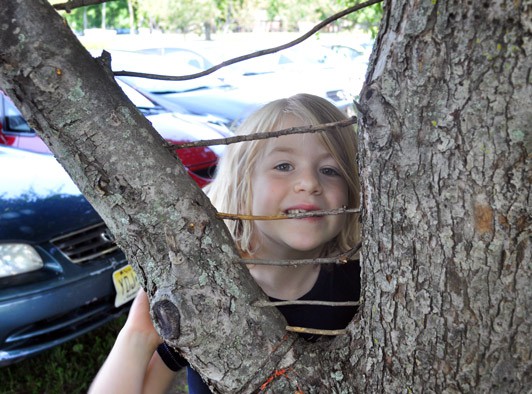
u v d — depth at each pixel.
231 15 23.20
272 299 1.41
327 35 10.10
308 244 1.30
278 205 1.31
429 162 0.85
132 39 10.07
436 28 0.80
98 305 2.81
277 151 1.33
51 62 0.88
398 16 0.85
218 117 5.10
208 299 0.96
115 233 0.99
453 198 0.84
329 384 1.02
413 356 0.94
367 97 0.89
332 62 8.41
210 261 0.98
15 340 2.53
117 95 0.94
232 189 1.43
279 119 1.34
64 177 2.98
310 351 1.05
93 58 0.94
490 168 0.81
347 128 1.40
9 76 0.89
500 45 0.77
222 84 6.20
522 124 0.78
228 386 1.00
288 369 1.01
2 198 2.74
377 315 0.98
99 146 0.92
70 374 3.00
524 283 0.84
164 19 21.11
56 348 3.14
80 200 2.87
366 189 0.95
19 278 2.55
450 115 0.82
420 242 0.89
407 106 0.84
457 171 0.83
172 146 0.99
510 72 0.77
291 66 8.00
